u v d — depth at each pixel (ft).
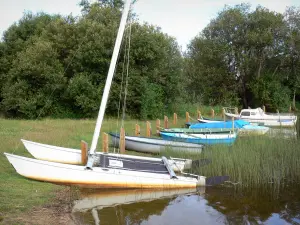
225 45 119.65
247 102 131.34
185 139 49.14
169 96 95.20
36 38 93.81
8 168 30.60
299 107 128.26
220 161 33.78
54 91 82.53
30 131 51.37
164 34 96.84
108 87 31.71
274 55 120.67
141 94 83.61
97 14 87.71
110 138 51.29
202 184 30.60
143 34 83.92
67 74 84.94
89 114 81.25
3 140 41.68
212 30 126.00
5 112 90.53
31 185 26.71
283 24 118.32
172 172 30.12
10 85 86.07
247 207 25.84
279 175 33.24
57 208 23.20
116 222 21.88
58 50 85.25
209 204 26.27
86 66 82.43
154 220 22.63
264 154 36.22
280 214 24.47
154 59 87.45
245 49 122.52
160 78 90.38
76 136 50.08
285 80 127.03
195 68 127.54
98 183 28.12
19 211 21.68
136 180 28.76
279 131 48.01
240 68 120.26
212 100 122.42
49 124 61.52
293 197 28.55
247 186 31.60
